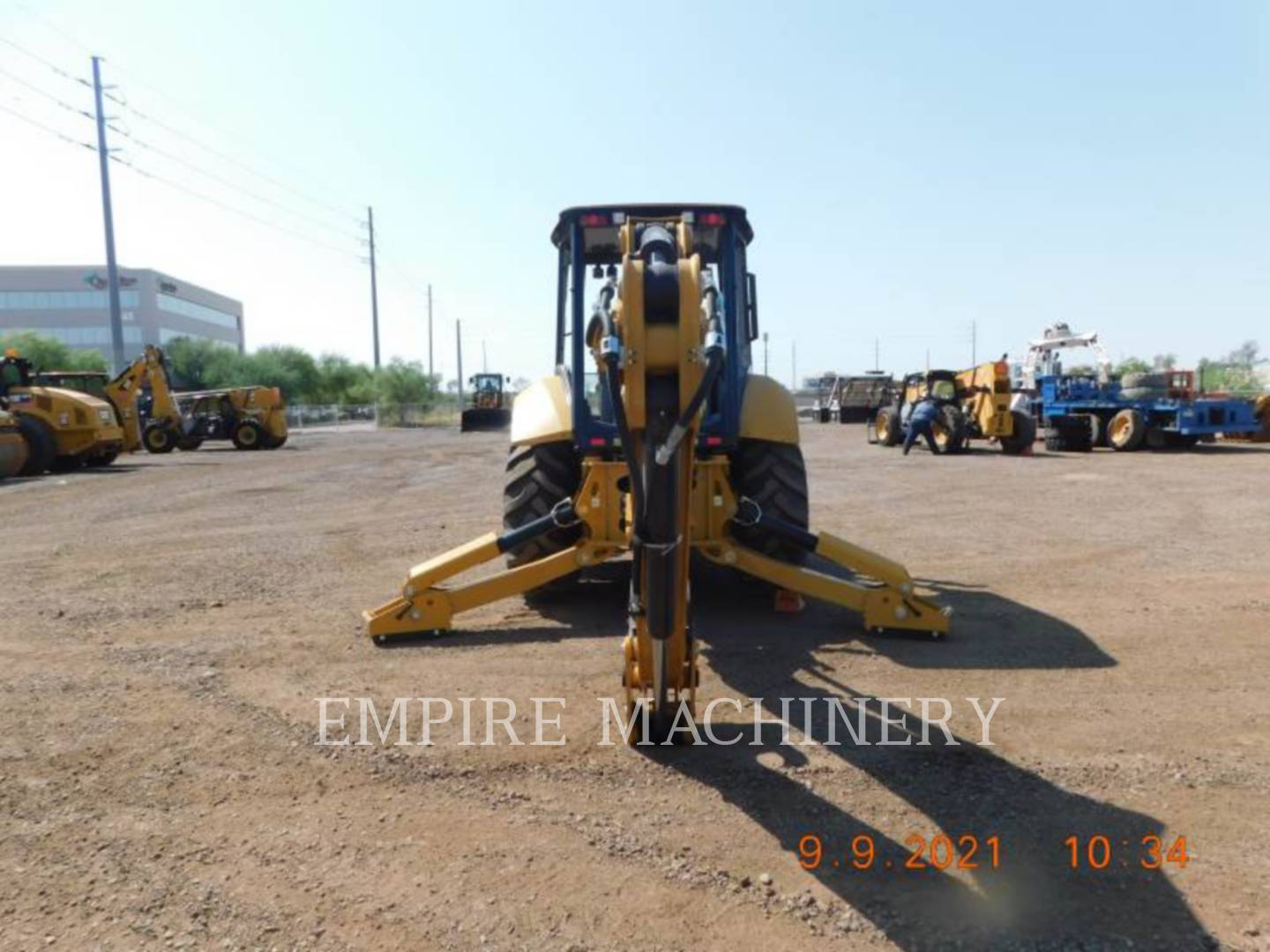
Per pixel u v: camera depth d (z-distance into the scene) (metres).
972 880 2.47
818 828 2.77
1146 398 18.34
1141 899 2.37
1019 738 3.41
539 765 3.24
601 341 2.93
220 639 4.86
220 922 2.33
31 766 3.28
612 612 5.33
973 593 5.67
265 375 55.66
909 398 19.88
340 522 9.25
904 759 3.24
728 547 4.80
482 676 4.20
